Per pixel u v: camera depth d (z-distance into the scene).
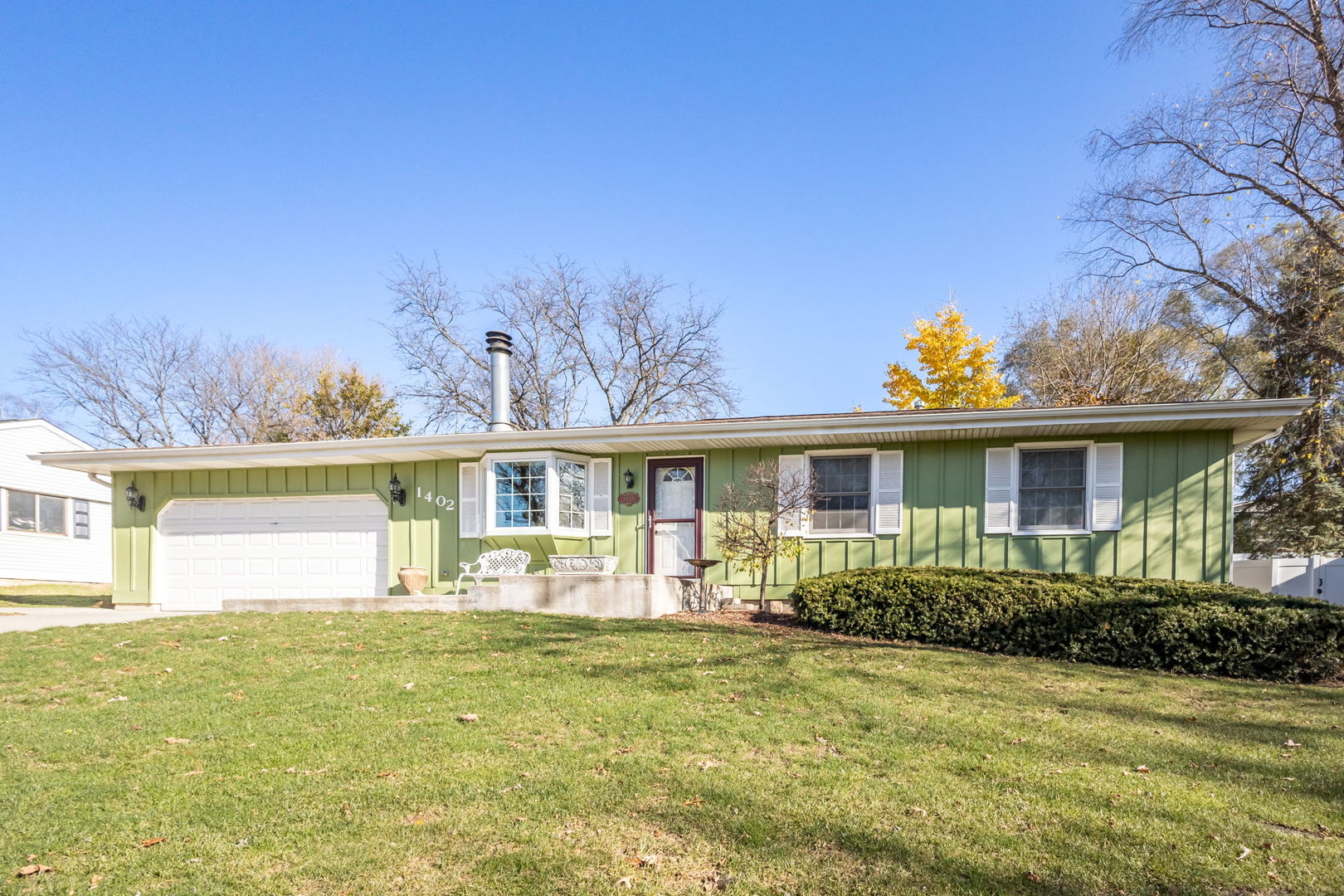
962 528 10.26
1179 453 9.62
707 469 11.23
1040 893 2.82
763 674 6.36
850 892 2.83
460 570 11.99
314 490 12.76
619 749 4.48
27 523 20.97
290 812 3.52
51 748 4.50
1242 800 3.73
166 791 3.80
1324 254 15.73
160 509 13.32
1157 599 7.53
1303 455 17.05
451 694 5.74
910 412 9.61
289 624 8.77
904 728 4.92
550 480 11.12
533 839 3.25
